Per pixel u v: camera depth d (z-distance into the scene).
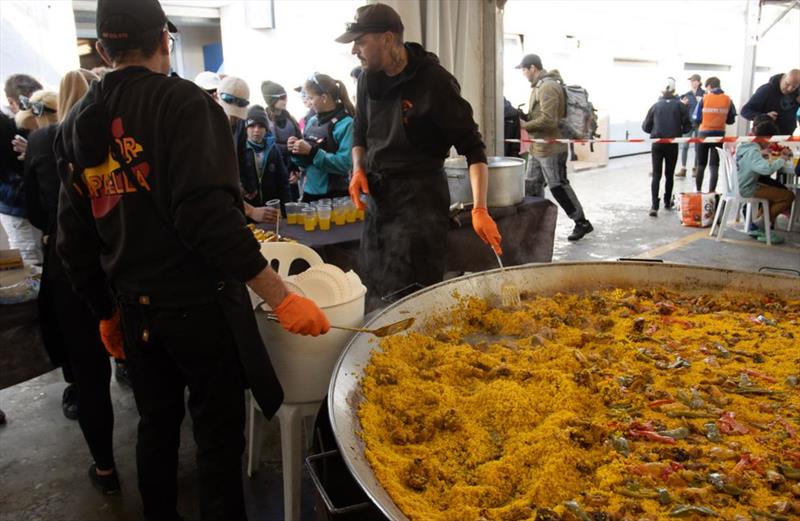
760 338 1.78
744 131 7.29
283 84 7.34
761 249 5.64
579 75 11.52
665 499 1.07
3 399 3.16
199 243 1.39
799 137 5.54
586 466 1.18
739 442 1.26
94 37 6.83
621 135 13.35
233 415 1.65
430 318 1.92
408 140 2.35
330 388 1.32
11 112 3.97
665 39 13.23
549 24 10.55
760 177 5.89
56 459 2.62
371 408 1.41
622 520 1.01
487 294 2.09
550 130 5.79
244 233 1.40
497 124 4.49
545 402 1.43
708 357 1.66
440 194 2.45
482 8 4.28
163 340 1.57
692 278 2.18
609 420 1.35
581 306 2.08
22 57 4.55
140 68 1.47
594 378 1.50
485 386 1.54
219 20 7.95
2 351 2.20
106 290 1.81
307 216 3.07
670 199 7.67
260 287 1.43
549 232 3.94
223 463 1.66
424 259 2.47
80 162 1.50
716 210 6.57
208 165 1.38
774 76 6.44
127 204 1.47
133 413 2.97
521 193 3.74
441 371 1.61
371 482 1.06
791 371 1.57
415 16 3.85
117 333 1.89
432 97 2.27
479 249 3.43
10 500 2.35
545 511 1.02
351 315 1.76
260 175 3.81
